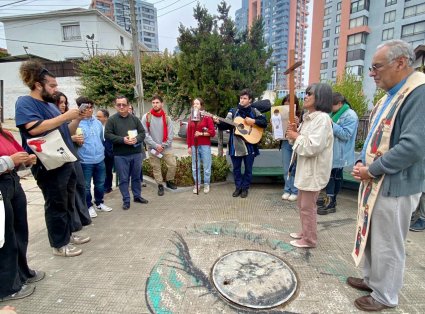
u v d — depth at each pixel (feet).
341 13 106.32
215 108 20.99
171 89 39.93
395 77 5.74
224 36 20.76
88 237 10.11
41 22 65.67
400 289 6.81
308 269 8.04
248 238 9.98
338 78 22.41
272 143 17.81
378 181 5.92
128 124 13.03
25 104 7.42
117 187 17.10
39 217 12.51
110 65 41.27
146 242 9.84
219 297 6.95
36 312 6.59
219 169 17.13
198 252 9.07
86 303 6.85
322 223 11.19
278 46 189.98
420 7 86.38
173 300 6.88
